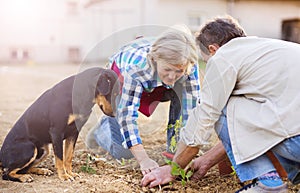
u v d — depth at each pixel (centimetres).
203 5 1878
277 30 1903
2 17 2142
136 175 348
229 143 287
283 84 268
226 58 280
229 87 278
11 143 340
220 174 356
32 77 1305
